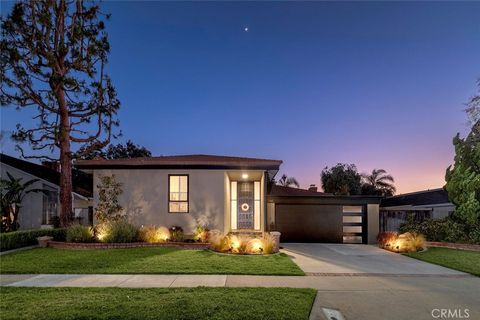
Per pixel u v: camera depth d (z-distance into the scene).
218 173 14.05
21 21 14.89
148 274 8.02
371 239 15.97
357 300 6.07
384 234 14.17
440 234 14.52
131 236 12.70
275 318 4.96
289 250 13.00
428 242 14.24
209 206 13.91
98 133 17.23
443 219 15.47
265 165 14.00
